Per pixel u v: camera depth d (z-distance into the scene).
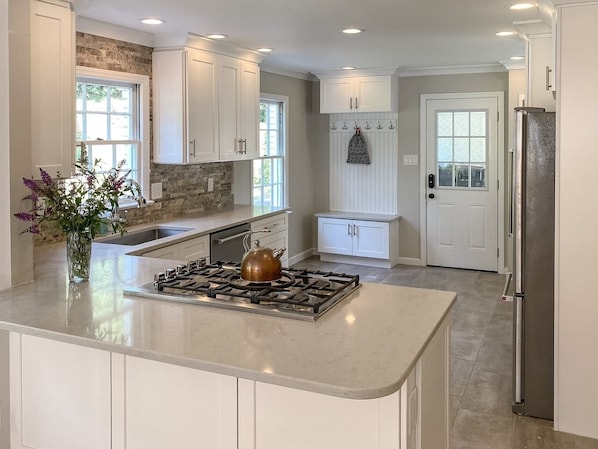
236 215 4.84
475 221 6.68
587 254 2.84
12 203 2.32
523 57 5.71
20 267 2.39
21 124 2.34
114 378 1.94
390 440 1.59
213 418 1.80
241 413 1.75
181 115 4.34
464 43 4.86
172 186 4.78
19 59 2.29
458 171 6.70
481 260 6.69
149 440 1.90
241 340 1.69
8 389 2.21
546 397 3.12
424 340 1.70
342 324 1.85
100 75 3.94
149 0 3.32
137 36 4.19
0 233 2.32
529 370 3.13
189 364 1.55
